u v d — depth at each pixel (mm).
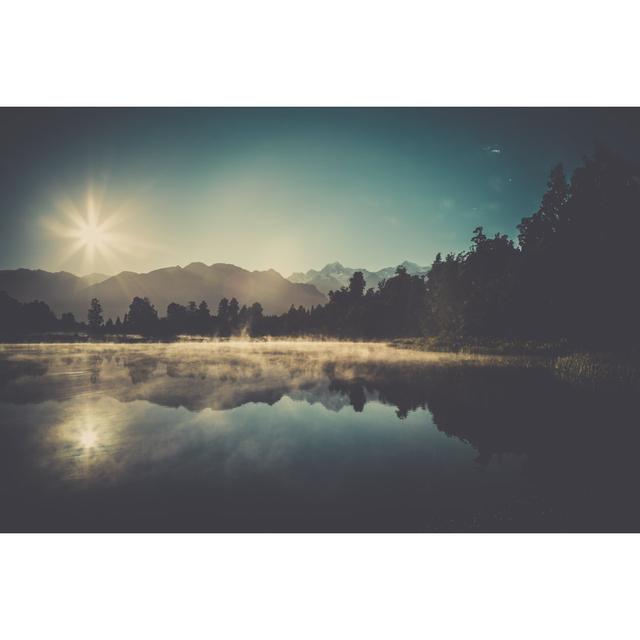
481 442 7496
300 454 6848
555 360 23219
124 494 5332
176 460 6523
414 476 5941
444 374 17109
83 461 6473
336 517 4836
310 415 9547
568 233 27125
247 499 5238
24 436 7789
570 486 5641
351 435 7941
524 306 34219
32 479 5773
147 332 88938
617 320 24234
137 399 11375
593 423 8867
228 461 6496
